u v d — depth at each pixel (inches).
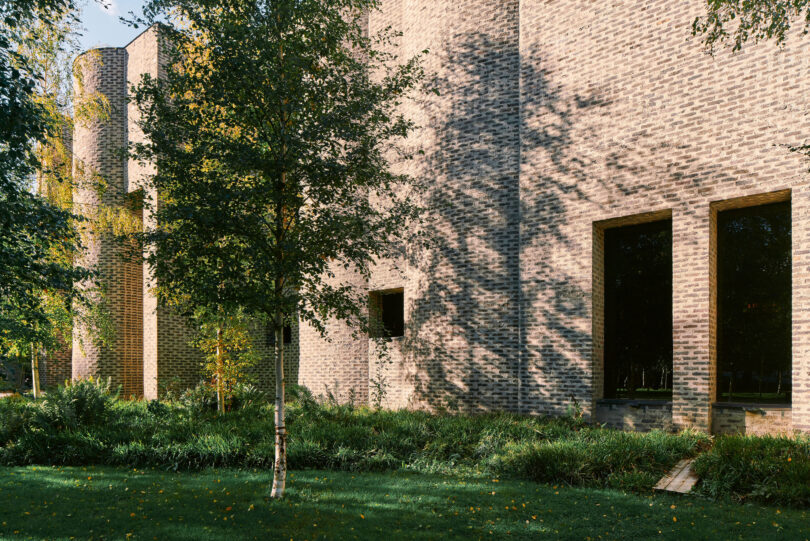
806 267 393.4
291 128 315.6
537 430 439.5
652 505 288.4
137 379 909.2
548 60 541.0
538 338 526.3
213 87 305.7
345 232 310.2
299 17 314.8
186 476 373.1
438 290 598.2
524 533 247.9
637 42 486.0
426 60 631.2
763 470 310.2
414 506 289.9
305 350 742.5
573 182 516.4
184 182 305.7
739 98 431.2
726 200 435.8
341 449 409.4
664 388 484.7
